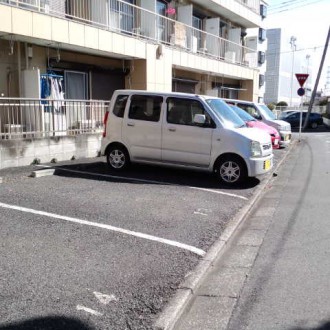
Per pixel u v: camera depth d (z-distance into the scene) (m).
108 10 13.94
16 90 11.74
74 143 11.07
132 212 6.36
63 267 4.27
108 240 5.12
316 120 33.28
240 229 6.15
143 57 15.14
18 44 11.53
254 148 8.59
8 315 3.33
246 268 4.68
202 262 4.62
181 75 20.28
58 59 12.70
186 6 19.56
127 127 9.43
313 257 4.97
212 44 22.23
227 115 9.21
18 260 4.39
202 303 3.88
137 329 3.24
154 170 9.98
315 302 3.86
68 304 3.54
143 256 4.69
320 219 6.57
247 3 26.52
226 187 8.56
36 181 8.23
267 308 3.76
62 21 11.50
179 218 6.21
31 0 11.35
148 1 16.45
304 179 10.18
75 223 5.69
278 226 6.26
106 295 3.74
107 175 9.21
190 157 8.93
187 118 8.95
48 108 10.51
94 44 12.73
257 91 27.31
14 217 5.80
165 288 3.94
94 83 14.76
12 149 9.45
